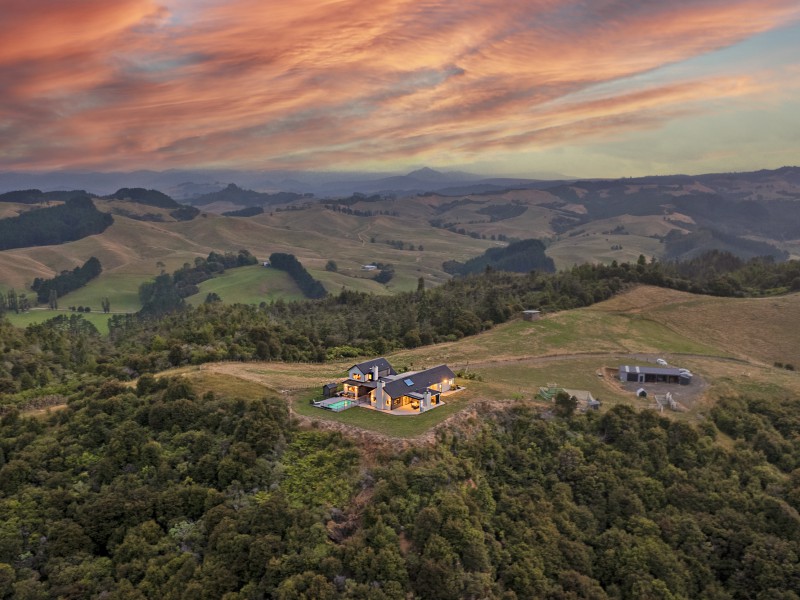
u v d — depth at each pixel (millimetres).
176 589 49500
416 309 172250
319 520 55250
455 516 55719
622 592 59125
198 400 76375
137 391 80812
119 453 64875
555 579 57406
